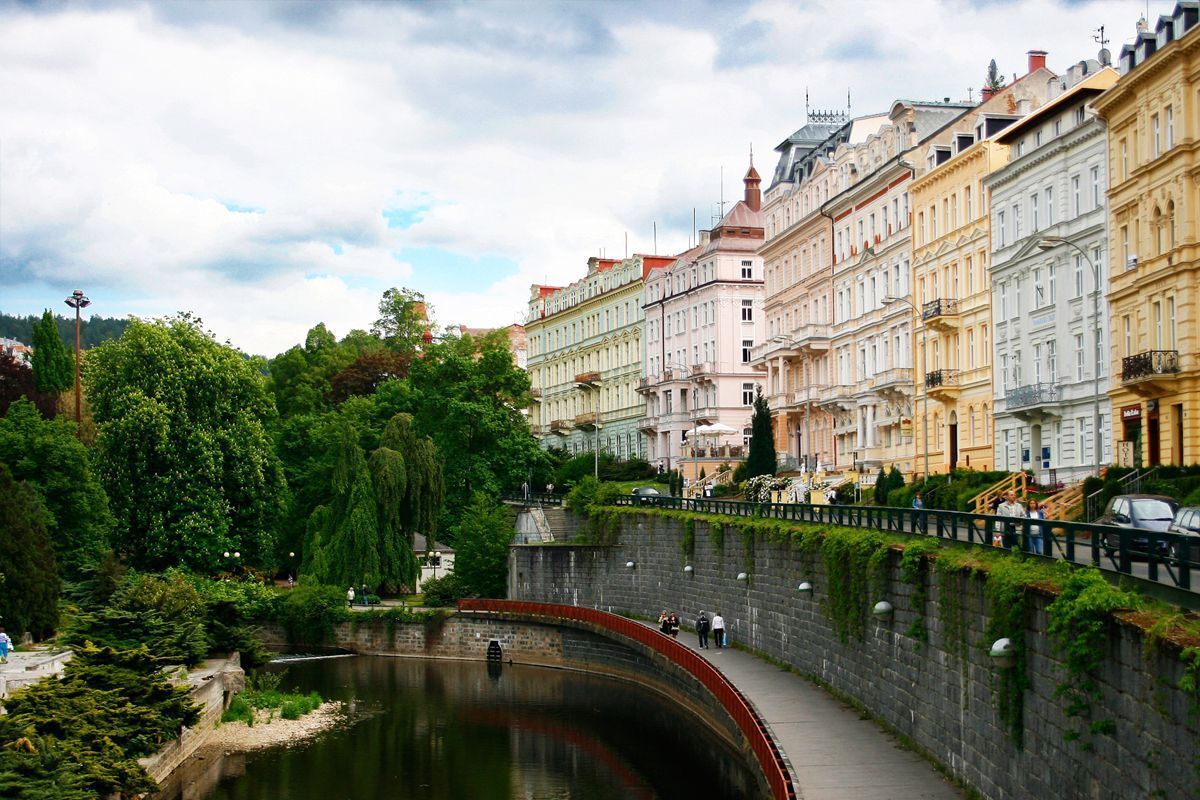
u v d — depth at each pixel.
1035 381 67.06
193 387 80.12
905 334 84.00
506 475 106.31
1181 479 46.75
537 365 159.50
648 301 131.38
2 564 56.91
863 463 87.69
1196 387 52.88
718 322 115.88
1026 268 67.75
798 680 48.34
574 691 68.50
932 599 34.28
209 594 70.31
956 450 77.31
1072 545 25.91
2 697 38.53
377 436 107.44
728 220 118.94
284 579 107.25
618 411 135.75
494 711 63.00
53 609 59.16
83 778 33.09
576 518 91.31
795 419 103.94
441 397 106.44
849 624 42.41
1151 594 22.12
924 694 35.00
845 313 94.69
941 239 78.44
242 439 81.12
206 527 77.06
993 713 29.23
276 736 57.00
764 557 54.94
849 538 42.88
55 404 97.44
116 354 81.75
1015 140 69.69
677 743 53.59
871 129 97.31
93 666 44.78
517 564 89.00
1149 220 56.22
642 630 63.62
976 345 74.25
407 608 87.19
